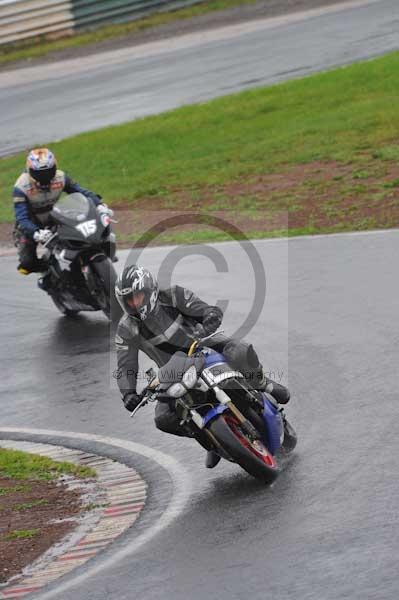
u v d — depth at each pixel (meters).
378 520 21.20
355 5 127.25
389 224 52.22
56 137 89.38
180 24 131.12
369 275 42.50
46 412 32.75
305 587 18.81
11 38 131.25
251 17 129.50
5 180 78.88
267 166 71.81
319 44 107.50
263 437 25.05
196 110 90.06
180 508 23.89
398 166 66.19
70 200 42.03
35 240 41.75
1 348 40.56
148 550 21.75
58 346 39.78
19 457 28.94
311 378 31.58
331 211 57.53
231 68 104.00
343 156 70.81
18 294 48.88
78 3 132.25
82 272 41.22
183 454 27.61
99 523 23.81
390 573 18.80
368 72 91.81
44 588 20.67
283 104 87.56
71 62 122.50
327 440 26.48
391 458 24.55
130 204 68.06
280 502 23.08
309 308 39.12
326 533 21.00
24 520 24.61
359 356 32.88
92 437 29.97
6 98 109.25
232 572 19.97
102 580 20.59
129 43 127.06
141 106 95.12
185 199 66.62
